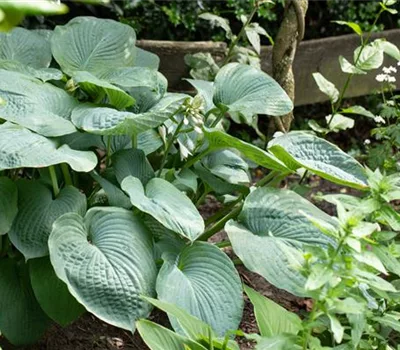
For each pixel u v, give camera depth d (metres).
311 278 1.59
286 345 1.77
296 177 4.41
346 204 1.97
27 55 3.04
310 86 4.62
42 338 2.56
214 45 4.12
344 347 1.95
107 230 2.32
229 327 2.22
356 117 5.10
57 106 2.57
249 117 3.83
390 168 3.38
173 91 4.14
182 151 2.71
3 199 2.32
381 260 1.91
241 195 2.98
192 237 2.26
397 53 3.28
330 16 5.18
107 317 2.11
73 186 2.57
